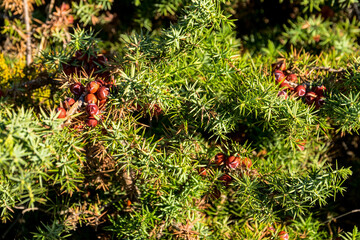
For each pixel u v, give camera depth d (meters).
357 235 0.77
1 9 1.10
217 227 0.86
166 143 0.78
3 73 0.94
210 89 0.78
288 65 0.79
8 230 0.88
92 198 0.88
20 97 0.84
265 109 0.74
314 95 0.76
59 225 0.80
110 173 0.84
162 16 1.11
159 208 0.79
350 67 0.78
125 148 0.73
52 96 0.84
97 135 0.72
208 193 0.78
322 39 1.05
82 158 0.71
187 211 0.77
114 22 1.15
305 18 1.04
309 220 0.86
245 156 0.77
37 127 0.67
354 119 0.74
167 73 0.75
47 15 1.08
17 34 1.02
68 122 0.70
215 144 0.82
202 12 0.74
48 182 0.79
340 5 1.01
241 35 1.16
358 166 0.97
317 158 0.92
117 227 0.81
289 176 0.77
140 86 0.71
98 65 0.75
